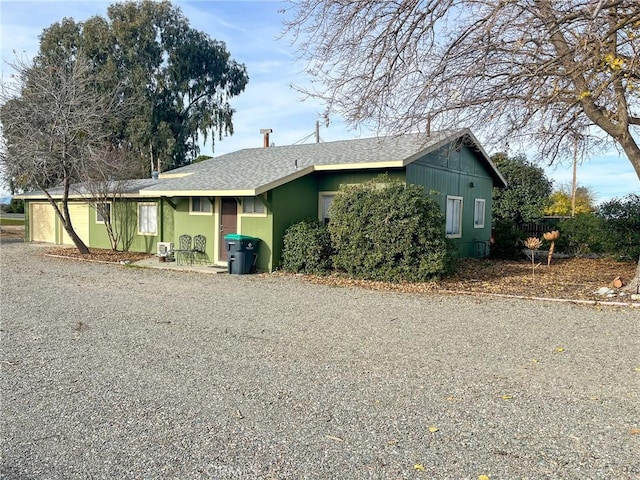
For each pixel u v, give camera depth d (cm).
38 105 1656
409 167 1266
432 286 1041
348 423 363
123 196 1805
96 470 297
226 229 1388
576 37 677
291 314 768
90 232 2031
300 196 1338
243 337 621
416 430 352
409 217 1067
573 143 1062
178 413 381
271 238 1263
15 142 1650
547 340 609
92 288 1031
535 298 905
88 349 562
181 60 3488
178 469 298
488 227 1814
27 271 1312
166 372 480
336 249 1188
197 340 604
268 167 1455
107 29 3238
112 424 361
